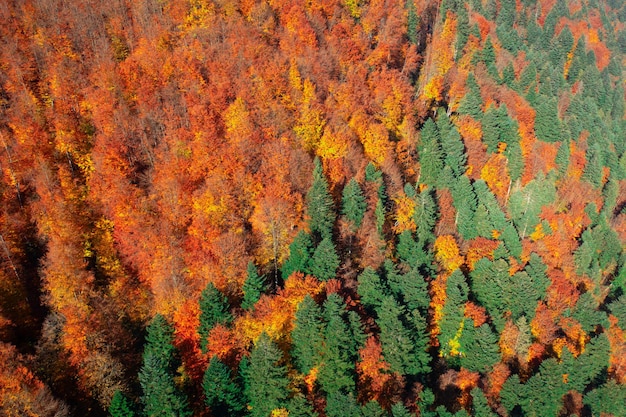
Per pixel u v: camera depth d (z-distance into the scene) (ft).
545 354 258.16
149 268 247.50
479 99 389.19
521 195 337.31
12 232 256.73
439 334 242.99
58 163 288.71
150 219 261.44
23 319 235.61
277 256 250.98
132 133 291.17
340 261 242.78
